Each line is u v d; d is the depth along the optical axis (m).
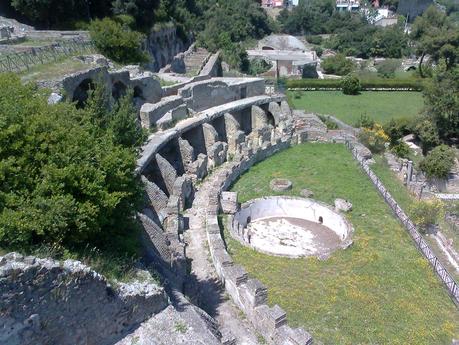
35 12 49.84
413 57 110.25
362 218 27.77
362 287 20.77
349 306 19.41
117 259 15.05
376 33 115.12
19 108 14.30
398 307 19.58
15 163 13.48
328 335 17.62
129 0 58.06
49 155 14.08
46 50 36.97
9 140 13.63
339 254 23.61
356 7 163.62
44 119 14.41
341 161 37.66
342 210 28.45
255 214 29.88
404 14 162.75
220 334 15.70
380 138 42.53
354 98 66.56
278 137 41.44
